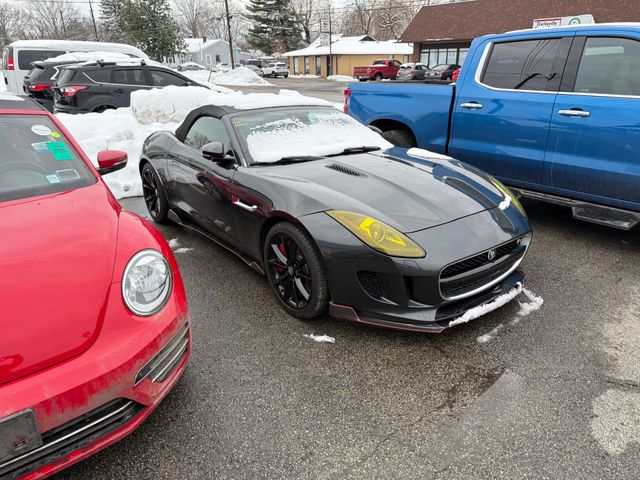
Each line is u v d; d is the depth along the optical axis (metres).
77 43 14.14
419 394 2.20
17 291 1.63
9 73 13.35
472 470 1.78
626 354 2.47
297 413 2.08
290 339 2.65
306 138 3.59
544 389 2.21
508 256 2.71
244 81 34.88
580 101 3.67
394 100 5.09
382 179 2.96
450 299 2.43
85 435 1.60
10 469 1.47
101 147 6.87
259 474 1.78
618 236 4.20
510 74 4.20
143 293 1.80
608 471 1.76
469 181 3.09
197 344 2.61
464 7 31.84
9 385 1.45
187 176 3.76
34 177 2.36
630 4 25.22
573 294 3.13
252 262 3.21
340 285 2.50
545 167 3.96
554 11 27.56
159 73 10.22
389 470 1.79
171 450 1.89
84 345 1.58
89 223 2.04
